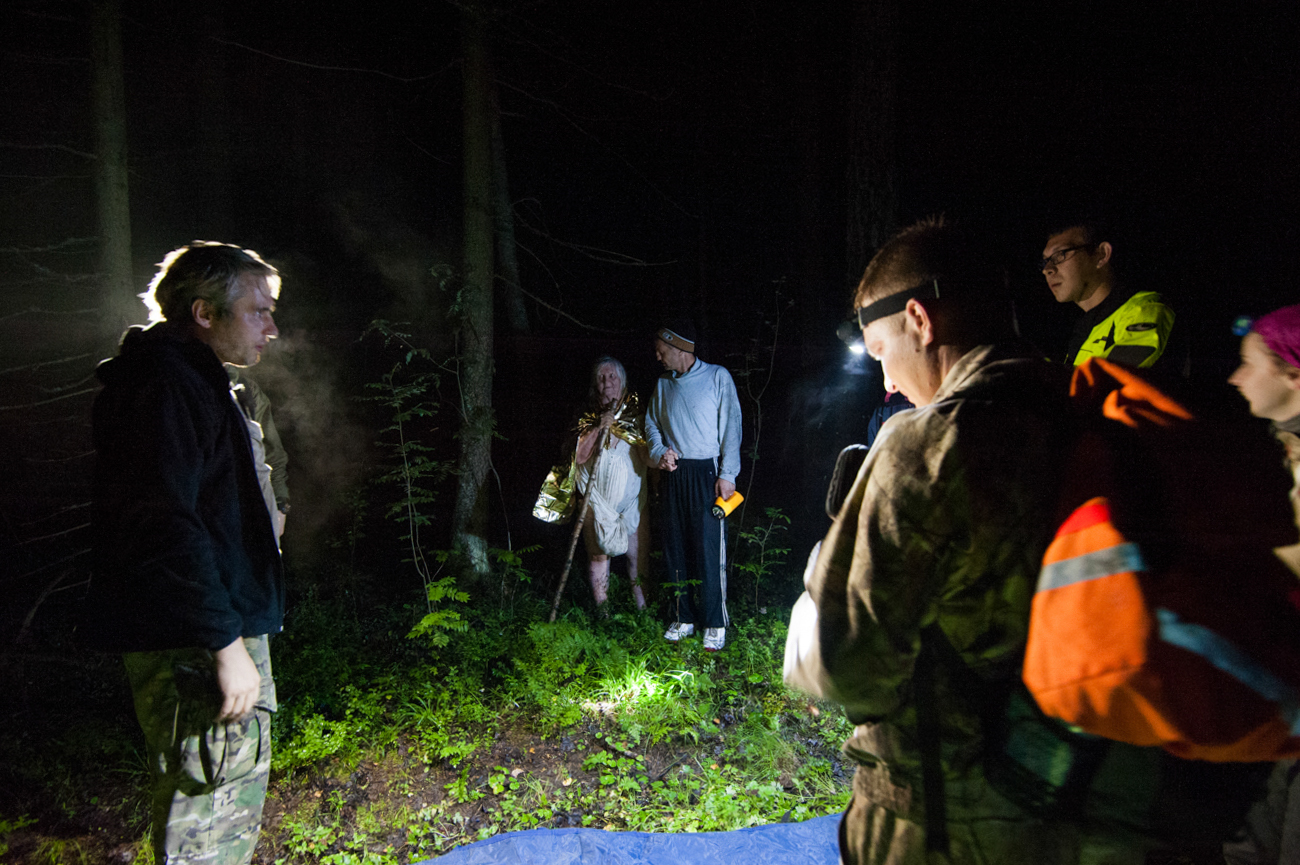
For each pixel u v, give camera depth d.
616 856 2.78
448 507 7.53
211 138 7.89
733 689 4.29
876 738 1.22
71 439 6.32
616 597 5.56
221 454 2.11
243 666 2.04
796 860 2.76
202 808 2.11
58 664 4.26
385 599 5.67
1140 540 0.97
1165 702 0.90
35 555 5.64
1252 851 1.94
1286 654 0.91
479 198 5.43
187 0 7.71
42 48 6.23
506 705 4.04
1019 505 1.08
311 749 3.42
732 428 4.75
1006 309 1.33
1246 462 1.03
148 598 1.94
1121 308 2.90
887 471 1.15
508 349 8.49
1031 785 1.08
